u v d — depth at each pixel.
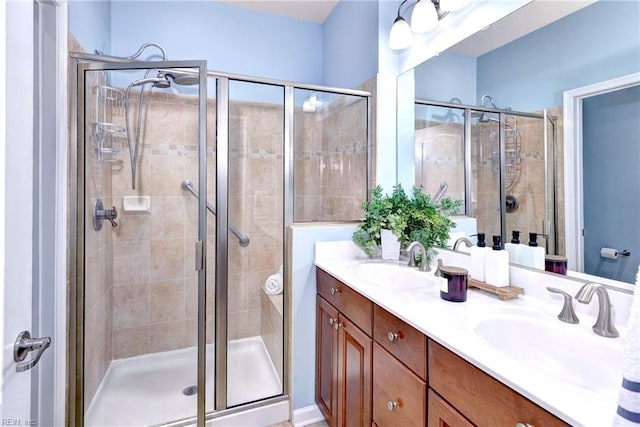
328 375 1.59
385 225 1.74
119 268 1.83
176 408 1.65
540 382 0.62
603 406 0.55
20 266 0.71
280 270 2.08
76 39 1.52
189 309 1.93
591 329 0.87
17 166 0.70
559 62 1.12
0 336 0.64
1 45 0.63
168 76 1.62
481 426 0.71
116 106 1.69
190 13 2.33
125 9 2.15
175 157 1.83
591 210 1.02
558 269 1.10
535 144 1.21
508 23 1.30
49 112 1.31
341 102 2.10
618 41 0.95
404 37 1.74
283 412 1.73
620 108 0.95
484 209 1.44
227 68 2.44
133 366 1.84
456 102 1.58
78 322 1.47
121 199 1.79
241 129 2.01
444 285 1.13
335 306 1.53
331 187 2.08
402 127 1.95
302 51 2.68
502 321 0.96
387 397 1.08
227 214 1.81
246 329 2.12
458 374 0.77
